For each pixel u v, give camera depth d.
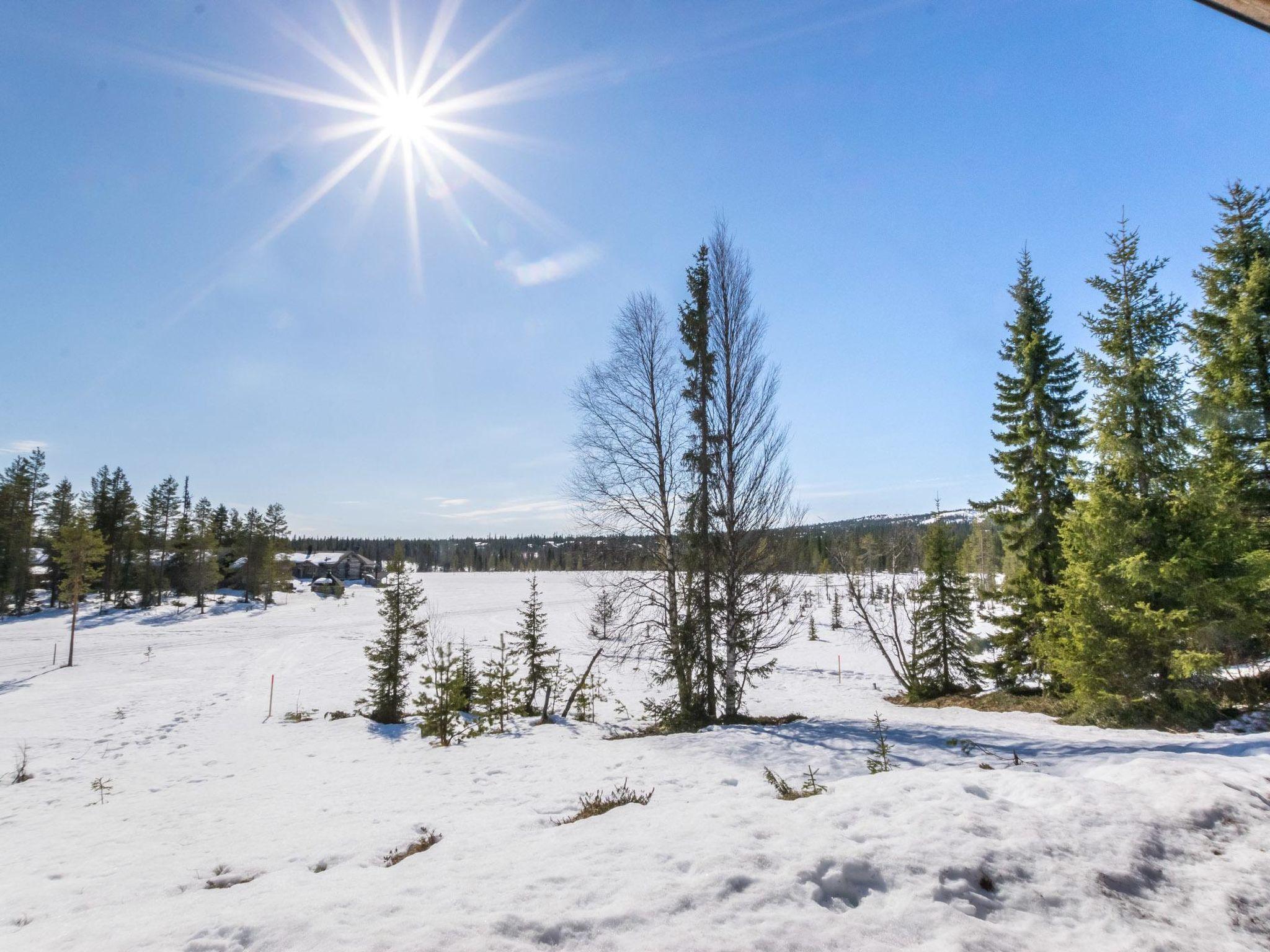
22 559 57.59
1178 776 7.07
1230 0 1.87
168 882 6.93
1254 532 13.84
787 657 39.91
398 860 6.96
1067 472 18.58
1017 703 18.98
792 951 4.05
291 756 17.62
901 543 47.50
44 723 22.80
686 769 11.72
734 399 17.47
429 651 37.78
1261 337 15.45
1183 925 4.64
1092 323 16.34
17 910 6.32
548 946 4.01
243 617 59.75
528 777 12.41
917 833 5.71
